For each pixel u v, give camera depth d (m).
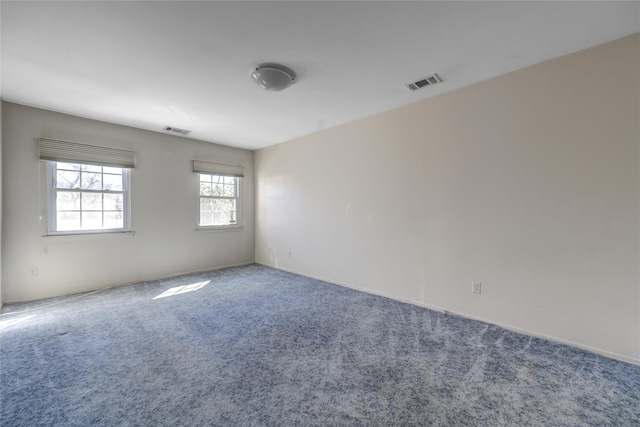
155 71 2.35
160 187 4.14
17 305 3.01
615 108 1.96
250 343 2.22
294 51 2.08
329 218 4.00
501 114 2.46
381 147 3.37
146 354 2.05
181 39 1.92
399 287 3.23
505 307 2.47
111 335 2.35
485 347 2.15
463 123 2.69
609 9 1.64
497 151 2.49
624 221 1.94
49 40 1.92
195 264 4.56
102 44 1.97
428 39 1.94
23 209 3.12
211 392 1.63
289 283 3.95
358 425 1.39
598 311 2.04
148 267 4.05
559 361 1.95
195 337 2.32
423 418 1.44
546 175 2.24
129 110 3.24
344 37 1.91
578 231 2.12
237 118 3.53
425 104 2.97
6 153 3.01
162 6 1.59
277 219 4.85
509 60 2.22
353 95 2.86
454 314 2.79
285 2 1.57
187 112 3.31
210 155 4.71
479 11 1.66
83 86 2.63
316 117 3.52
